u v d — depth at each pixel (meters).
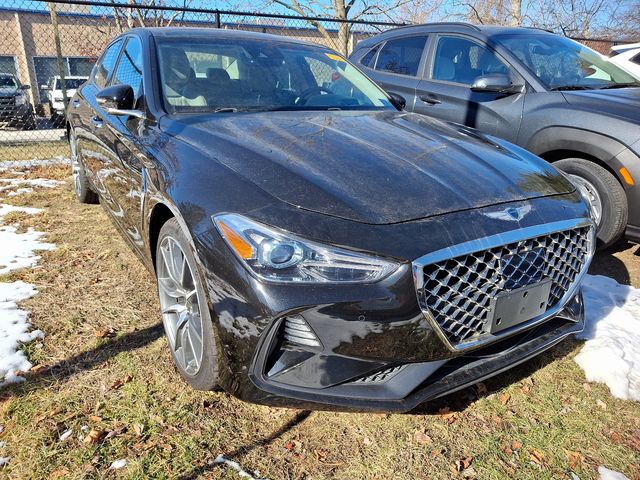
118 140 3.02
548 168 2.61
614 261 4.20
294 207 1.89
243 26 13.13
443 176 2.19
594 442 2.23
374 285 1.79
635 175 3.66
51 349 2.61
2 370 2.40
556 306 2.27
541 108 4.14
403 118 3.11
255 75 3.27
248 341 1.85
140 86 3.05
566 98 4.10
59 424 2.11
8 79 16.78
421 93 5.10
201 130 2.53
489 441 2.20
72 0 7.27
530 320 2.16
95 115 3.66
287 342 1.86
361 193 1.98
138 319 2.95
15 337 2.66
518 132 4.28
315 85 3.42
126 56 3.63
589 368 2.68
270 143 2.37
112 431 2.09
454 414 2.35
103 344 2.68
